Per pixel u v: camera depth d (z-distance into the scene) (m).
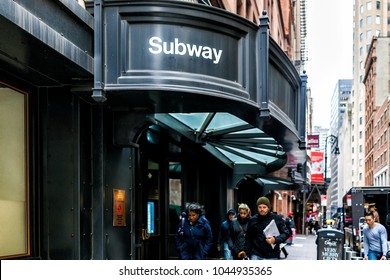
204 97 6.09
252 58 6.54
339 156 163.38
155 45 5.89
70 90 5.96
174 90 5.81
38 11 4.58
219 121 9.30
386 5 116.81
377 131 74.56
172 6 5.88
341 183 152.62
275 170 15.22
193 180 13.40
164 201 11.53
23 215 5.73
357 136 115.62
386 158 63.97
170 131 9.84
